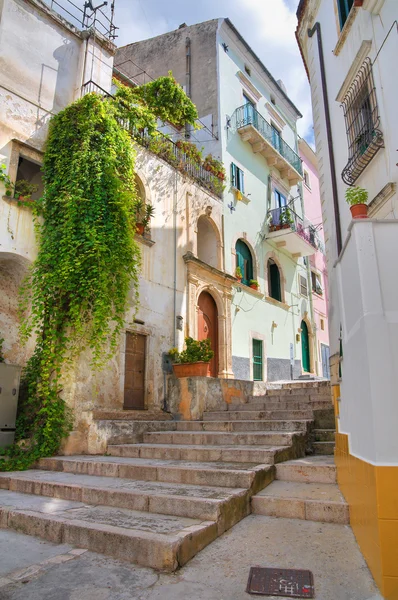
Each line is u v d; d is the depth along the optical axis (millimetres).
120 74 13523
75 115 9289
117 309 8477
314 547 3512
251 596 2781
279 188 19719
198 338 12930
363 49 7418
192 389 9961
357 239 3303
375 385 2943
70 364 7805
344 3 8914
